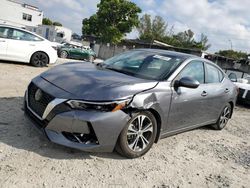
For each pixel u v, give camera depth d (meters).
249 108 10.45
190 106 4.47
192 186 3.39
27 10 48.31
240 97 10.31
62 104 3.26
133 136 3.67
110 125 3.31
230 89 5.89
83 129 3.25
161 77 4.11
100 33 40.72
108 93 3.34
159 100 3.79
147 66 4.38
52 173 3.08
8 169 2.99
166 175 3.53
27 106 3.79
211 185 3.50
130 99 3.43
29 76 8.51
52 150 3.57
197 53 35.22
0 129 3.90
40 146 3.61
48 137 3.30
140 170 3.52
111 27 39.22
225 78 5.90
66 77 3.75
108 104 3.27
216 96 5.26
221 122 5.99
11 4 46.19
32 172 3.02
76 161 3.42
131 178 3.29
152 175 3.46
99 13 40.00
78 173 3.18
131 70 4.32
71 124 3.22
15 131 3.92
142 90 3.64
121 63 4.67
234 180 3.74
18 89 6.52
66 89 3.42
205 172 3.83
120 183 3.15
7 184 2.74
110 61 4.94
